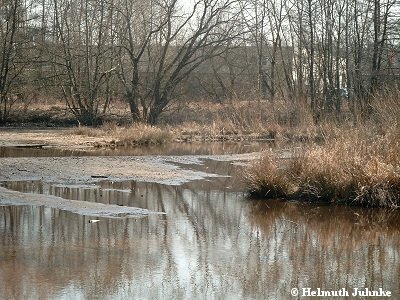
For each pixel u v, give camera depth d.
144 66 39.53
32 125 35.97
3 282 7.00
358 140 13.82
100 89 38.78
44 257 8.06
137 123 30.48
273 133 29.83
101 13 34.84
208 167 17.94
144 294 6.73
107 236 9.30
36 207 11.25
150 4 34.59
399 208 12.05
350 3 35.44
